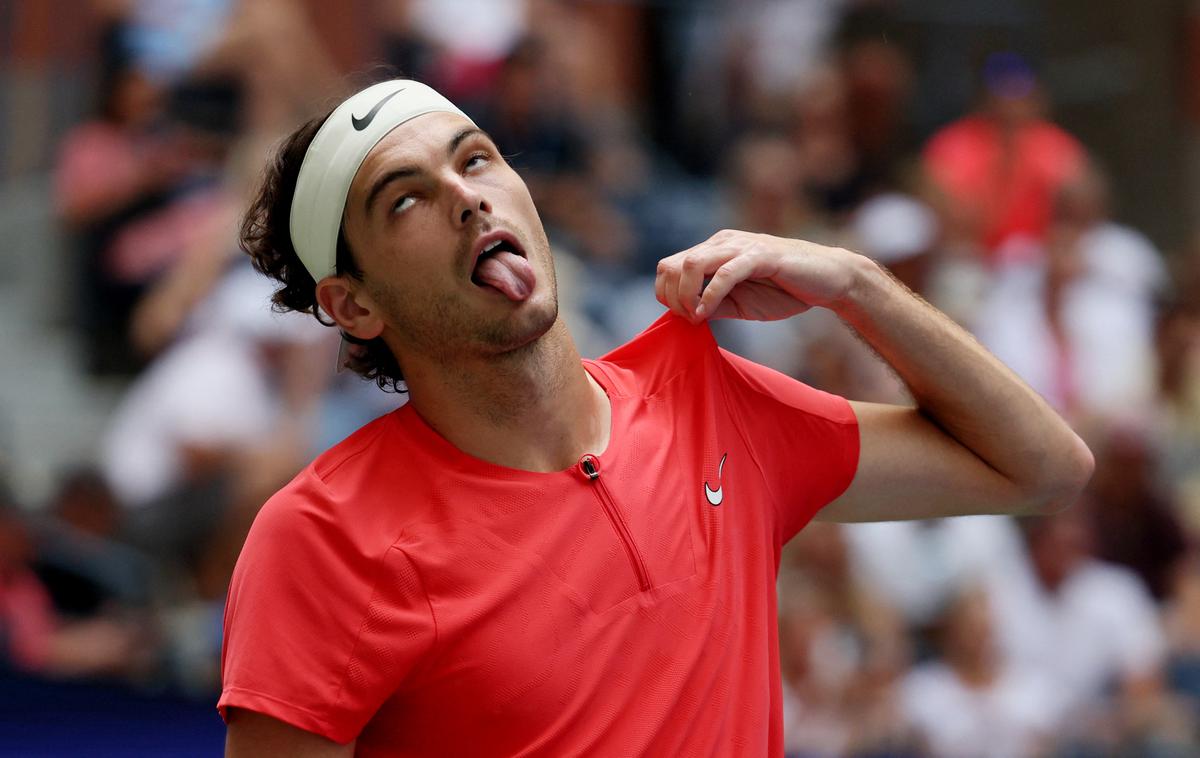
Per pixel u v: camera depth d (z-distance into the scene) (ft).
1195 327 73.00
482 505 24.79
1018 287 72.43
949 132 76.69
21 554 58.44
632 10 78.07
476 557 24.38
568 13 76.07
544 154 72.90
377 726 24.67
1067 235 74.33
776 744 26.55
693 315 27.02
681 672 24.97
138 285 68.49
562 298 68.49
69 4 72.28
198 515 61.11
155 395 64.39
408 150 25.08
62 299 70.23
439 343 25.35
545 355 25.55
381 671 23.82
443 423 25.67
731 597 25.93
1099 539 63.57
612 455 25.88
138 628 58.18
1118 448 64.39
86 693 54.75
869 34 79.77
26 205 71.41
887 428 29.14
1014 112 75.66
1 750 52.34
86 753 52.95
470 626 23.95
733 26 79.25
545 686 24.11
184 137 70.18
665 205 75.00
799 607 58.29
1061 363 71.26
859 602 58.75
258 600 24.07
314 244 26.04
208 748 54.44
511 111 72.49
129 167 69.72
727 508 26.58
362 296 25.95
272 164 27.37
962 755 58.29
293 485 24.81
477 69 72.64
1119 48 84.38
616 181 74.64
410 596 24.03
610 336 69.41
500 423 25.45
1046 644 61.00
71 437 66.54
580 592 24.63
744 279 27.40
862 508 29.53
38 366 68.80
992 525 61.31
